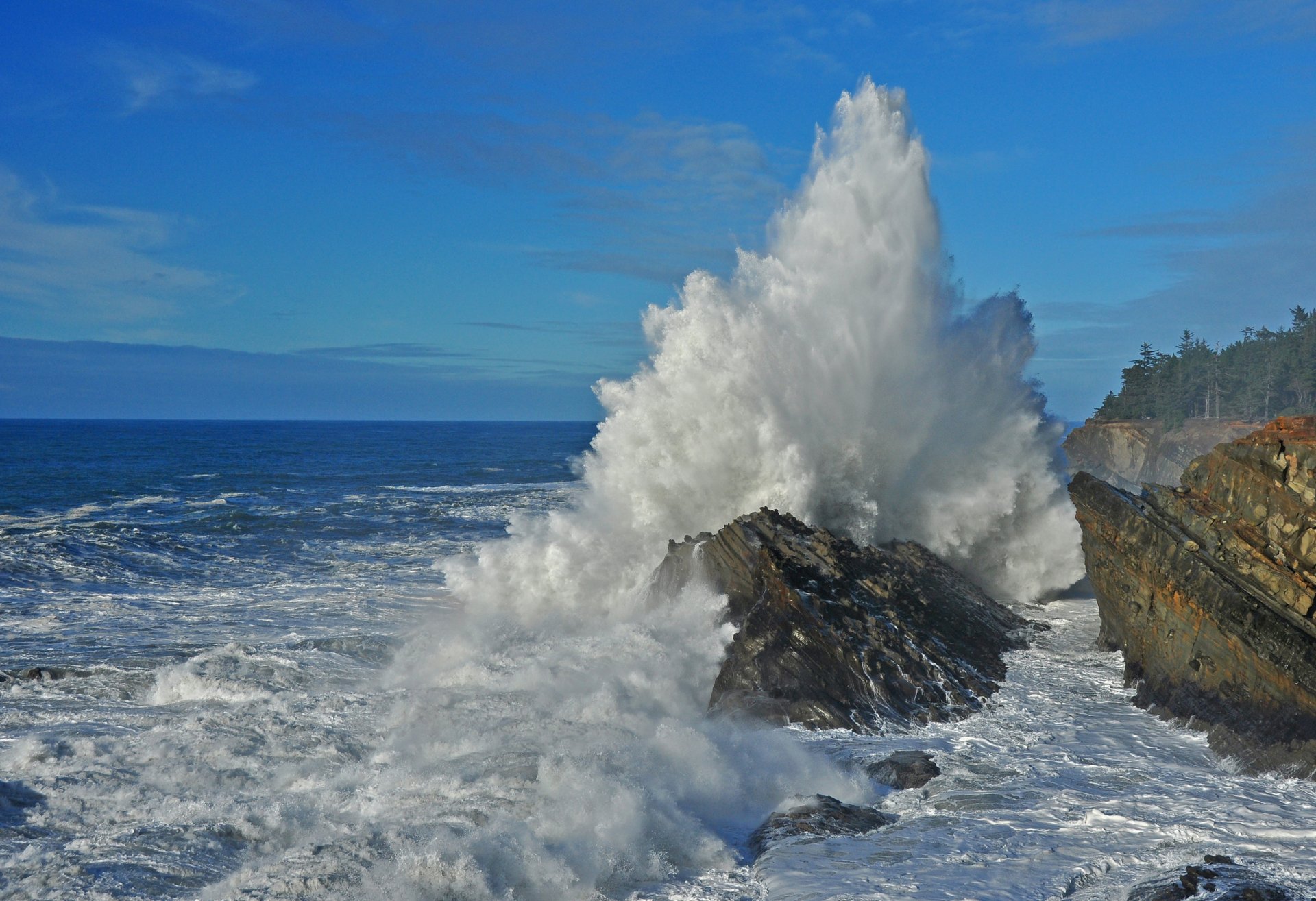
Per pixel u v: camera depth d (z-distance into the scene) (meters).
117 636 19.30
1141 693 14.59
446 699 13.43
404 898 7.66
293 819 9.49
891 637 14.69
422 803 9.64
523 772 10.29
